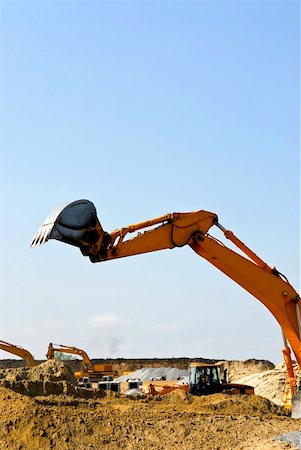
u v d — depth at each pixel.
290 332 24.20
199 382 33.16
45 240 19.53
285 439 20.52
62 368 43.72
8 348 54.16
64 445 20.94
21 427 21.69
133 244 21.91
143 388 39.91
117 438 21.41
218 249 23.72
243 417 23.89
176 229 23.02
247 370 78.94
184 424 22.56
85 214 20.48
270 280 24.14
